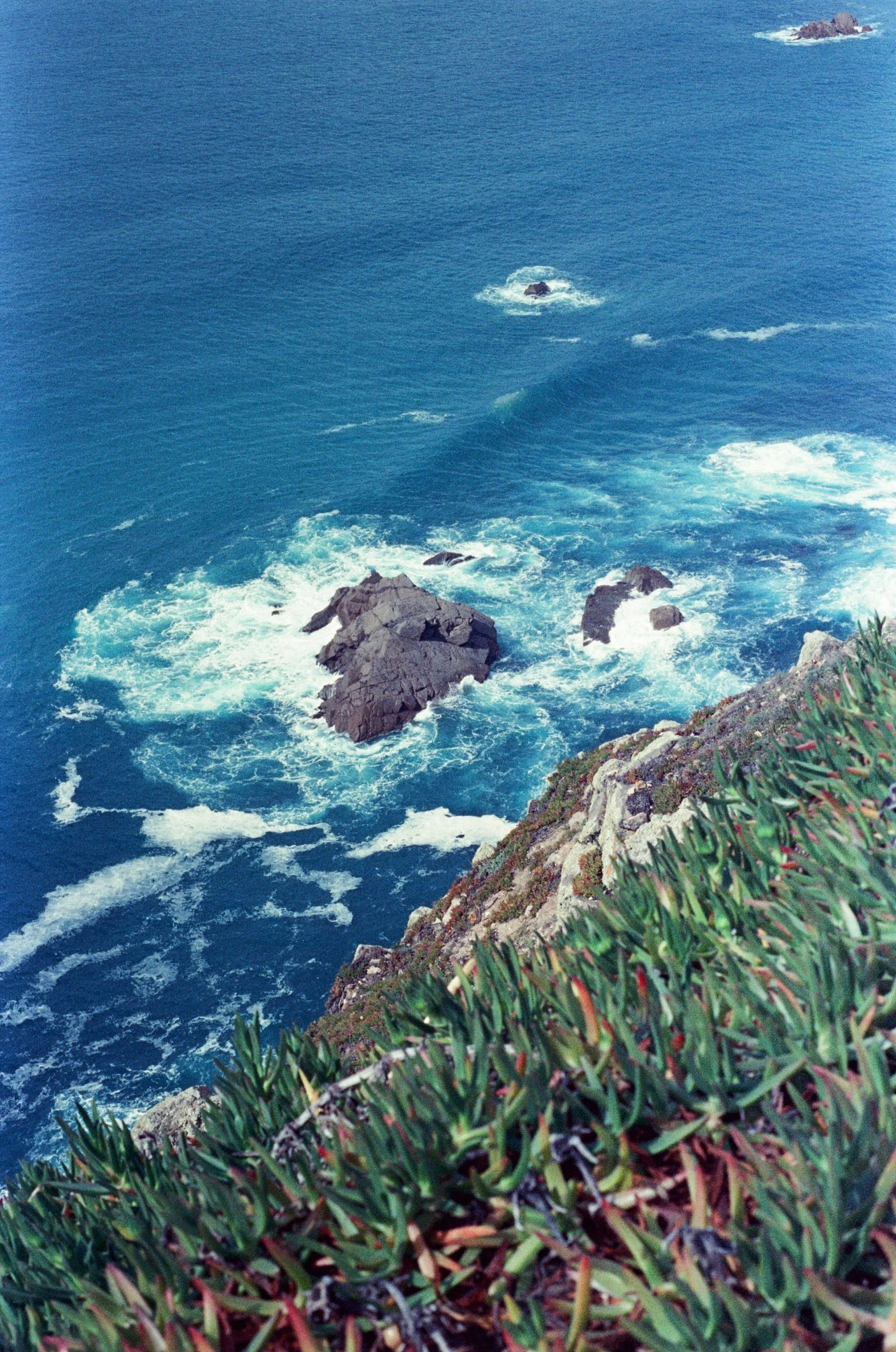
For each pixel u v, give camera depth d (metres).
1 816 62.06
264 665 72.38
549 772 63.09
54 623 77.12
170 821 61.47
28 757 66.00
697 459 93.12
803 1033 5.01
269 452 97.44
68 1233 5.74
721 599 74.94
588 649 71.31
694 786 23.23
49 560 84.06
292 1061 6.50
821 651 28.58
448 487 91.25
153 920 55.72
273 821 61.09
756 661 69.50
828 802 6.80
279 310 123.62
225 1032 49.94
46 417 104.00
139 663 73.19
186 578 81.56
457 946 27.91
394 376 109.50
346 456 96.25
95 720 68.62
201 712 68.69
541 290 124.12
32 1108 46.94
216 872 58.19
